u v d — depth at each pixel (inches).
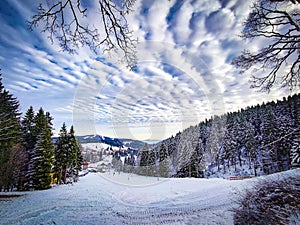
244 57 184.2
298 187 165.9
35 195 503.8
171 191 421.1
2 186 592.1
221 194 337.4
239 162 908.0
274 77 202.1
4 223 261.6
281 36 179.0
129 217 252.5
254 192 198.4
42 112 791.7
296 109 605.6
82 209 313.6
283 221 122.9
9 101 666.8
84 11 90.4
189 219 213.6
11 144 614.2
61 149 826.2
